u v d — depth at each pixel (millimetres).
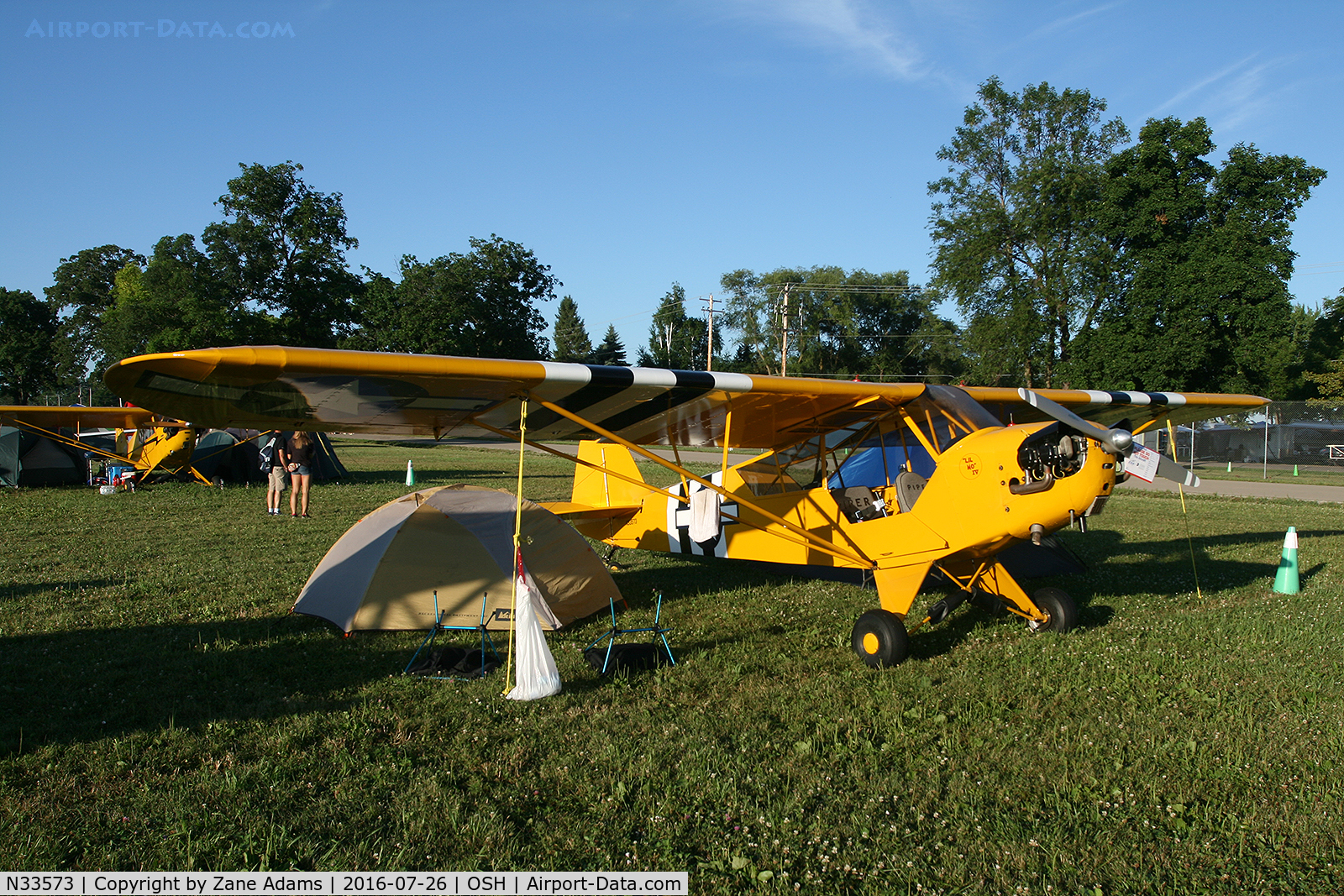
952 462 5188
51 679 4297
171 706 3922
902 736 3607
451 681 4336
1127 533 10133
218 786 3084
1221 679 4348
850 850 2670
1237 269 23109
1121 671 4488
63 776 3172
